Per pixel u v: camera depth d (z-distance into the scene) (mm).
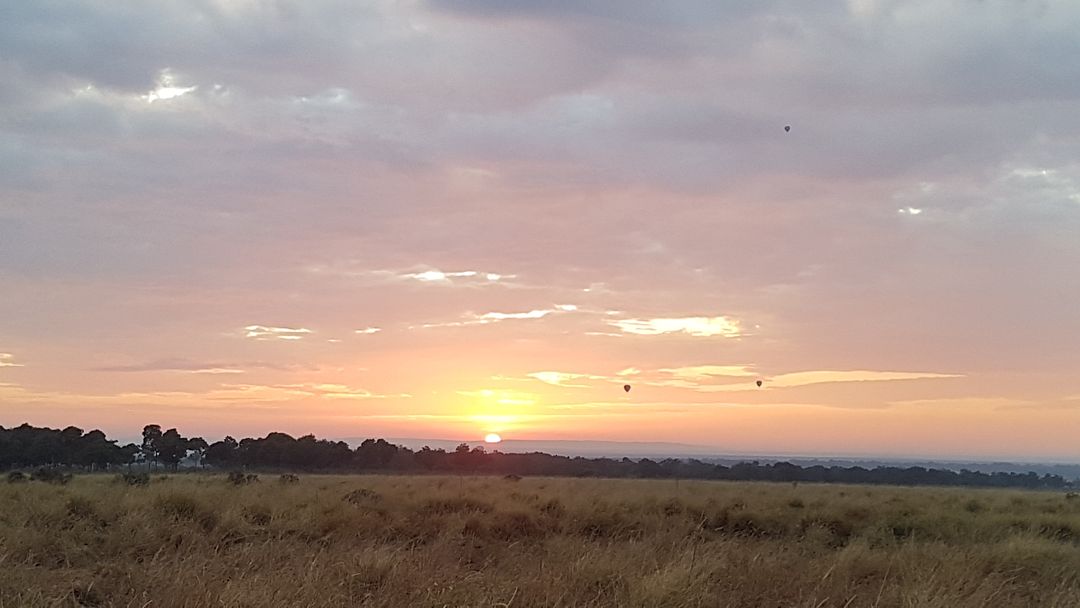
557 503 20719
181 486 18953
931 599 8023
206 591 7230
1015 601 8914
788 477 83312
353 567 8852
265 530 13680
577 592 8297
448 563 10414
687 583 8219
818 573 9836
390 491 24219
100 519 13805
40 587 8055
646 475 81500
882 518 20141
